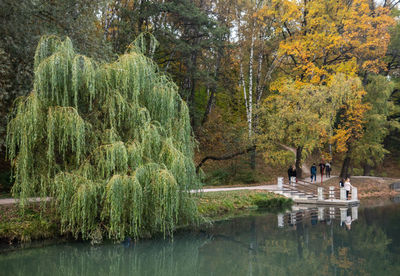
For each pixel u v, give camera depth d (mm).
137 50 13922
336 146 29875
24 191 11312
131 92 13023
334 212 22031
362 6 27922
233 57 34031
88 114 12594
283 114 25922
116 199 10875
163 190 11641
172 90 13625
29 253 11695
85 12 17875
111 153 11406
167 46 26922
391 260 11453
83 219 11211
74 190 11312
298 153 29891
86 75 11797
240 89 38156
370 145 32875
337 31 29688
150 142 12250
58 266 10734
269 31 33250
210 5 31812
